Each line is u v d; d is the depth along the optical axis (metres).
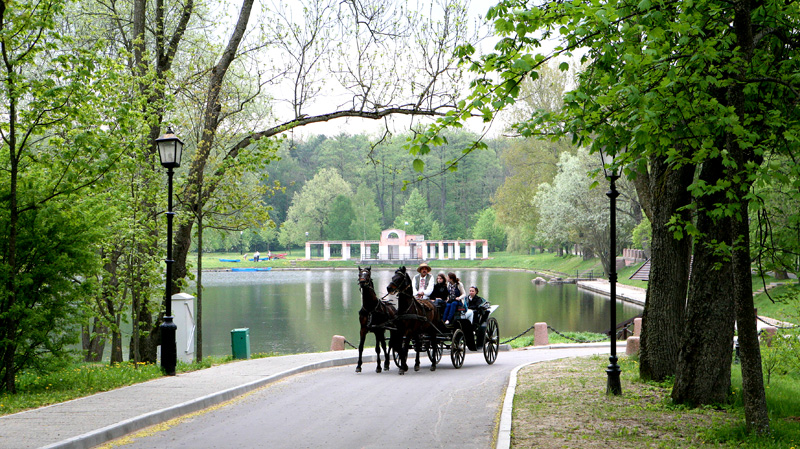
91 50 12.26
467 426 9.02
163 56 19.84
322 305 48.53
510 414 9.41
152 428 8.93
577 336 28.56
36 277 12.55
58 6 11.40
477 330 17.84
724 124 7.42
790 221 9.02
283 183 156.25
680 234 8.71
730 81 7.88
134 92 17.45
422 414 9.92
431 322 16.03
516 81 7.65
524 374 14.45
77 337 13.00
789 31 9.41
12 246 11.70
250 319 40.00
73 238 12.84
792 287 9.76
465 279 78.56
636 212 65.31
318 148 180.88
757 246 9.18
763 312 32.28
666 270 12.73
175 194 17.88
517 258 115.12
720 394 10.13
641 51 7.80
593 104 8.04
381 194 154.12
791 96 9.24
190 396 10.94
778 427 8.28
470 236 145.75
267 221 18.80
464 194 150.12
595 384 12.59
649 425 8.84
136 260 17.77
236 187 18.34
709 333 10.13
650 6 7.14
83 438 7.71
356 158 161.12
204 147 18.75
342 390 12.61
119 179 16.36
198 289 17.92
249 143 19.73
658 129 7.95
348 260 115.69
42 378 13.06
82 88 11.79
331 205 129.75
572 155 73.50
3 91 12.51
